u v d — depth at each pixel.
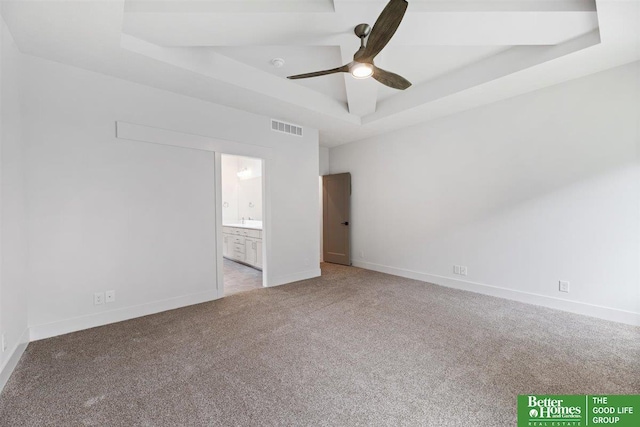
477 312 3.11
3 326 1.86
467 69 3.25
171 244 3.21
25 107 2.37
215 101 3.46
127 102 2.89
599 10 2.00
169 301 3.21
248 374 1.95
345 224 5.74
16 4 1.79
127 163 2.90
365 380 1.88
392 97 4.05
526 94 3.38
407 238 4.73
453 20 2.15
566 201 3.12
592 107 2.94
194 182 3.38
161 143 3.11
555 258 3.21
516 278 3.52
